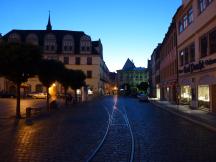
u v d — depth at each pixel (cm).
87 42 9950
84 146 1332
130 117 2898
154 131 1855
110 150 1241
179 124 2262
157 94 8700
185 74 4172
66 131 1862
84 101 6844
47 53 9744
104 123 2342
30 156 1119
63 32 10212
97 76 9925
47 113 3425
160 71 7825
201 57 3362
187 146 1326
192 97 3806
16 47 2708
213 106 2997
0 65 2694
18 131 1870
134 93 11806
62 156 1120
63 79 5212
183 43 4319
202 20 3275
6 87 8844
